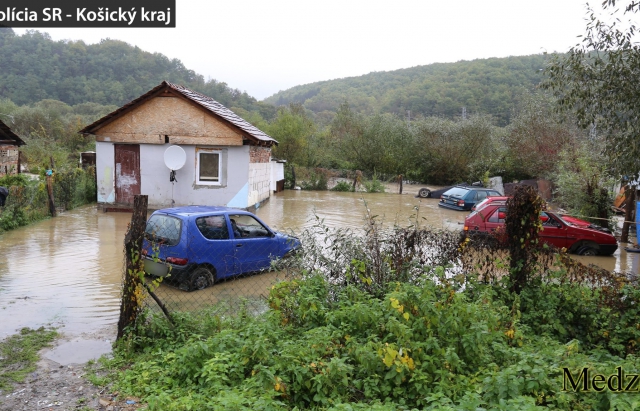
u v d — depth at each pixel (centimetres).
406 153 3878
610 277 684
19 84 7750
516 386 401
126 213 1792
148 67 9444
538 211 697
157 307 744
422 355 465
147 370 506
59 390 479
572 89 913
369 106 10494
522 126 3144
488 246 718
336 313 552
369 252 697
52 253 1114
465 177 3681
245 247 914
